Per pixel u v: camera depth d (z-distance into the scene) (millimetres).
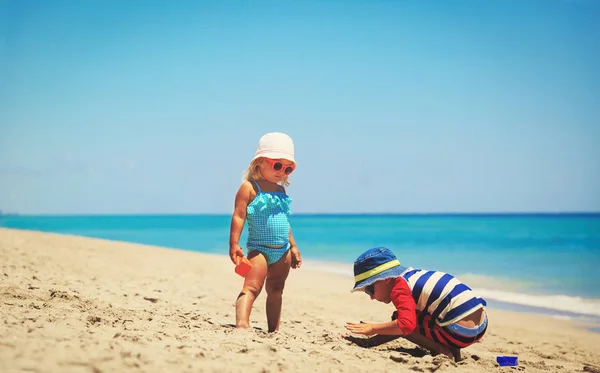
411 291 4363
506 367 4602
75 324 4074
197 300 8047
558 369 5152
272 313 5207
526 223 72438
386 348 4859
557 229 49281
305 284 12250
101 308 5449
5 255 10625
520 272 16531
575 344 7535
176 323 4898
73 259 11625
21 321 3928
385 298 4457
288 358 3635
